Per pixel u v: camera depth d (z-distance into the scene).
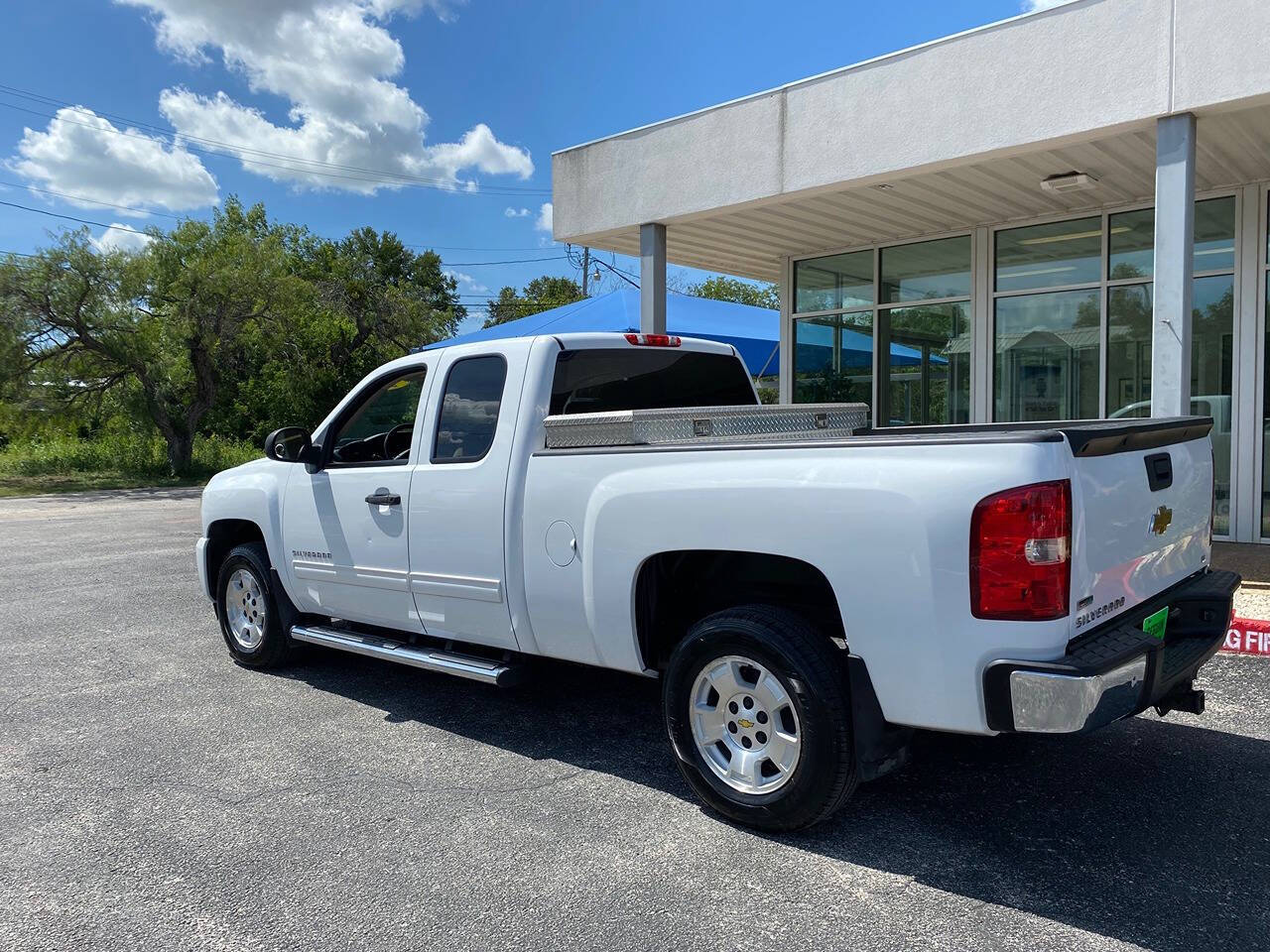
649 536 3.78
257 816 3.84
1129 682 3.07
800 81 8.71
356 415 5.45
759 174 9.08
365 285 35.69
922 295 11.76
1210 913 2.95
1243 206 9.12
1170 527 3.80
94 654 6.64
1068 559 3.00
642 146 9.98
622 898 3.13
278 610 5.87
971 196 9.61
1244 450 9.27
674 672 3.75
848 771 3.35
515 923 2.99
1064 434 3.05
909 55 8.02
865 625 3.23
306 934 2.96
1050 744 4.46
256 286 26.70
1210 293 9.45
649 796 3.98
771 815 3.50
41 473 28.34
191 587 9.34
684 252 12.55
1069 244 10.45
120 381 26.66
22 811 3.94
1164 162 6.89
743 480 3.51
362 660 6.34
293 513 5.57
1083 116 7.16
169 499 21.33
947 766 4.23
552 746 4.62
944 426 5.11
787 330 13.01
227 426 33.47
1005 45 7.50
